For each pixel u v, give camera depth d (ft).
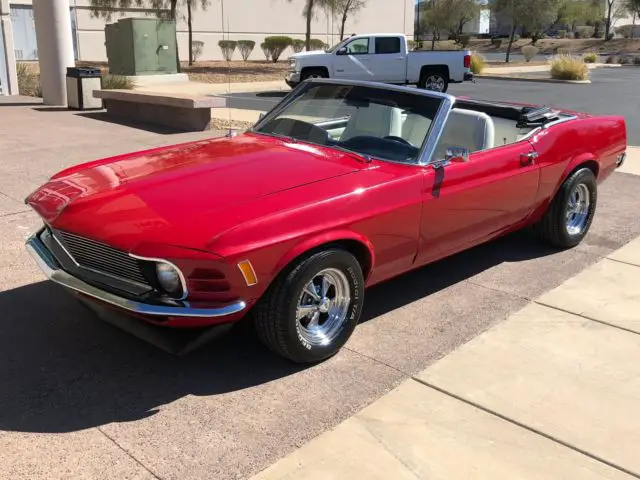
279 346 12.35
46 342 13.57
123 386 12.09
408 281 17.49
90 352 13.25
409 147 14.88
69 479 9.63
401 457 10.41
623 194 27.27
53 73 49.49
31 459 10.02
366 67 70.49
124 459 10.11
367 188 13.21
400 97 15.67
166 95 41.01
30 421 10.94
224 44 109.70
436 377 12.74
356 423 11.23
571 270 18.56
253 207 11.85
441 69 72.64
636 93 72.90
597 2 224.12
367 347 13.85
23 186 24.99
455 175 15.10
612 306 16.20
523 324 15.11
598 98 67.31
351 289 13.15
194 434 10.78
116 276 11.77
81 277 12.05
